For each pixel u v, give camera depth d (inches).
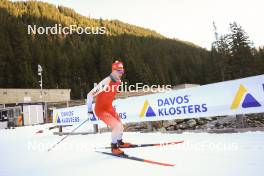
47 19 5649.6
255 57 2230.6
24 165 163.2
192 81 4945.9
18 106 1135.0
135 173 118.8
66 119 426.0
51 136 390.6
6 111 1151.0
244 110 218.8
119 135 179.3
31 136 415.2
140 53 5664.4
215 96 238.8
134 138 252.8
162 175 111.1
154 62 5339.6
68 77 4264.3
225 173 105.4
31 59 4131.4
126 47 4940.9
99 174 123.8
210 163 124.2
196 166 121.0
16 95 1654.8
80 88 3818.9
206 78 3112.7
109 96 184.1
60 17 6387.8
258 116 321.4
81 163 154.8
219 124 304.0
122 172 123.2
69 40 5113.2
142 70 4247.0
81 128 477.4
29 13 5551.2
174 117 271.9
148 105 300.2
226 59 2293.3
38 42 4670.3
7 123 1005.8
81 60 4421.8
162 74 4697.3
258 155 131.0
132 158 152.3
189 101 259.1
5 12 5241.1
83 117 391.5
